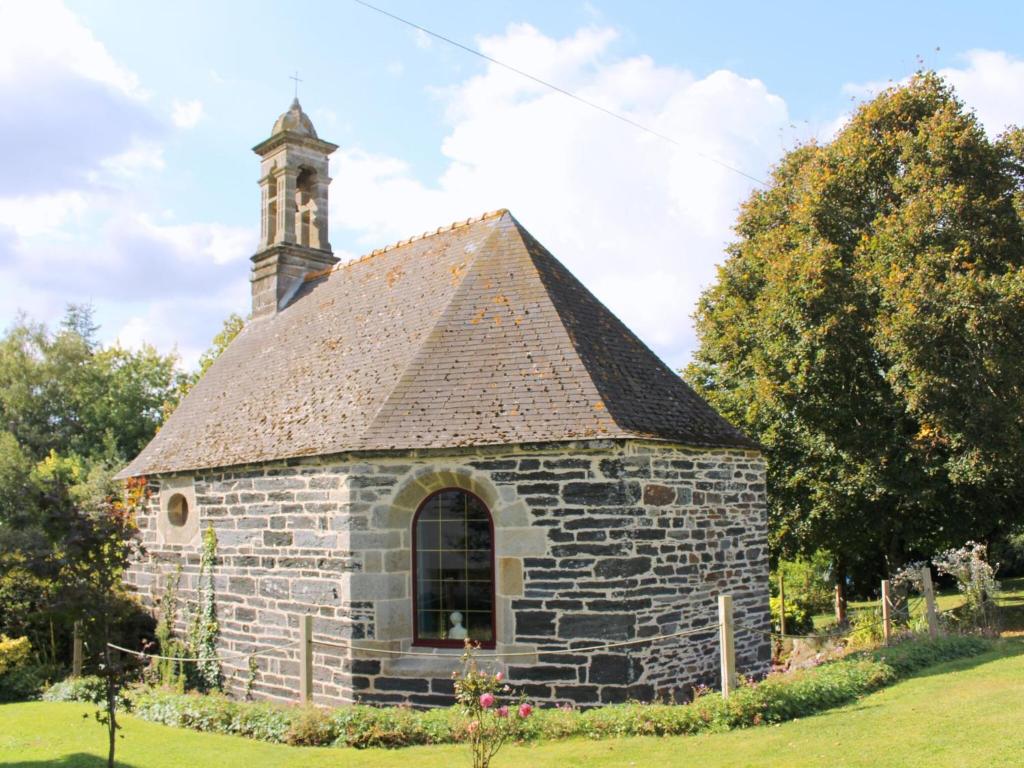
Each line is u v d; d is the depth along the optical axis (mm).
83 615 7914
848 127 19734
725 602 9898
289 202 19859
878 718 8789
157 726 11008
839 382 17984
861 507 18688
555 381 11836
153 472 15953
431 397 12055
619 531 10969
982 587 15695
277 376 15984
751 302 22047
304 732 9742
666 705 10219
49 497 8133
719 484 12703
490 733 8180
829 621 25438
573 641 10914
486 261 14273
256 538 13438
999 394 15578
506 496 11281
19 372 40469
